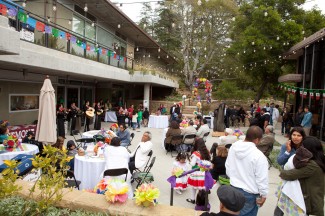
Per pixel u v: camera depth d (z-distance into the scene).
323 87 13.04
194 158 5.22
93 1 13.70
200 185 4.71
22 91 11.71
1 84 10.51
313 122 13.35
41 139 6.50
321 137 12.10
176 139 9.20
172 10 28.19
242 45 20.91
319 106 13.02
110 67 15.59
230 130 7.83
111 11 15.32
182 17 27.52
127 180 5.21
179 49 37.94
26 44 8.90
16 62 7.85
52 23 10.94
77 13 13.98
